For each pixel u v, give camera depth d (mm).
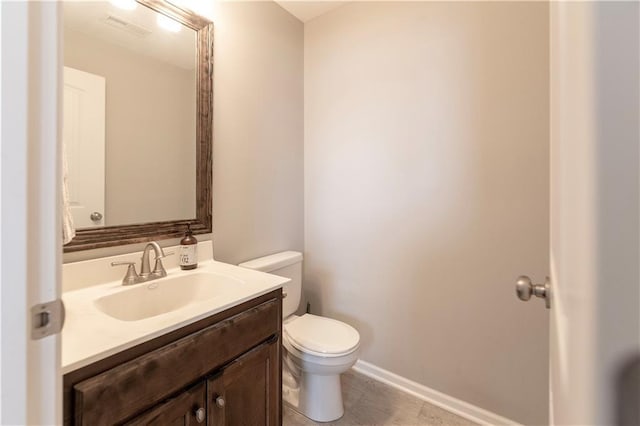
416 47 1564
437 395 1565
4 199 335
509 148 1326
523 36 1277
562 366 403
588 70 272
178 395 796
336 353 1339
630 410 232
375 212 1754
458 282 1486
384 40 1678
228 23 1537
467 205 1443
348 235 1878
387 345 1743
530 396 1314
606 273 251
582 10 286
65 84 1030
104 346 663
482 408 1436
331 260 1964
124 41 1170
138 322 788
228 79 1545
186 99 1364
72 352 636
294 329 1540
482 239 1410
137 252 1202
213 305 914
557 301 486
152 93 1256
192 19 1365
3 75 330
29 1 350
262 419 1076
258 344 1064
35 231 362
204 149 1431
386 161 1695
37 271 365
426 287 1588
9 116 335
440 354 1556
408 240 1638
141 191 1230
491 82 1359
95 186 1101
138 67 1210
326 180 1967
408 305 1655
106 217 1131
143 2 1214
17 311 347
